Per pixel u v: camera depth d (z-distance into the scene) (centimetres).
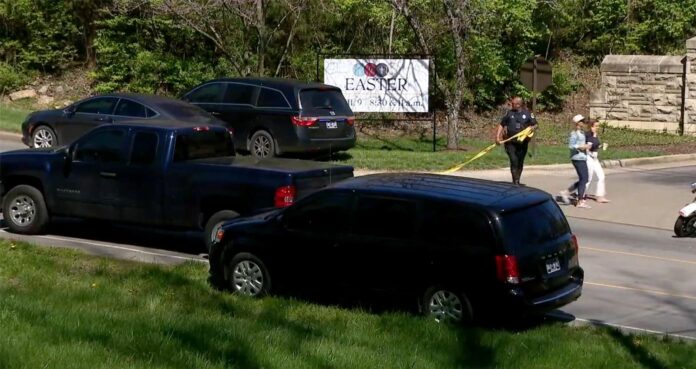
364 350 854
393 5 2641
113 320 890
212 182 1303
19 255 1255
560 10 3200
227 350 805
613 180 2162
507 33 3125
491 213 988
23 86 3103
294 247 1082
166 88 3022
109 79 3039
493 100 3156
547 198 1066
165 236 1492
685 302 1205
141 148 1361
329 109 2219
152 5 2794
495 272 977
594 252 1488
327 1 2970
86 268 1208
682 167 2392
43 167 1423
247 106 2202
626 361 891
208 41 3027
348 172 1359
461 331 952
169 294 1083
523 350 903
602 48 3319
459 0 2616
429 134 2923
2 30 3161
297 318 1004
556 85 3175
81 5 3061
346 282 1056
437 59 2962
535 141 2591
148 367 732
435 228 1012
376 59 2577
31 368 709
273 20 2902
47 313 898
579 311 1149
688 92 2991
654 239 1600
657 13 3281
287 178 1259
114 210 1381
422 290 1016
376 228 1042
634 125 3084
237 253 1121
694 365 899
